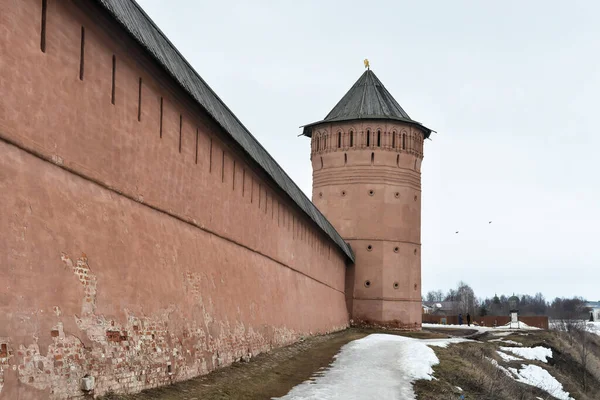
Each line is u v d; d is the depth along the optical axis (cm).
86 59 1216
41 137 1070
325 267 3850
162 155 1587
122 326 1277
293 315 2959
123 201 1377
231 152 2134
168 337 1493
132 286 1352
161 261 1525
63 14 1133
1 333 910
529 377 3244
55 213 1095
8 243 953
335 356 2562
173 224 1653
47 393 996
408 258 4628
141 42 1341
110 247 1280
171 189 1644
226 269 2036
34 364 973
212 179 1958
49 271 1051
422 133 4862
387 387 1914
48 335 1021
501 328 5622
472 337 4253
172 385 1472
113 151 1333
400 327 4516
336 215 4669
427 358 2492
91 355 1140
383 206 4606
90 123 1238
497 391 2341
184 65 1806
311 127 4912
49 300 1043
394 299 4538
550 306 18638
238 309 2097
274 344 2547
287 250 2936
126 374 1263
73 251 1134
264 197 2559
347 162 4684
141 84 1464
